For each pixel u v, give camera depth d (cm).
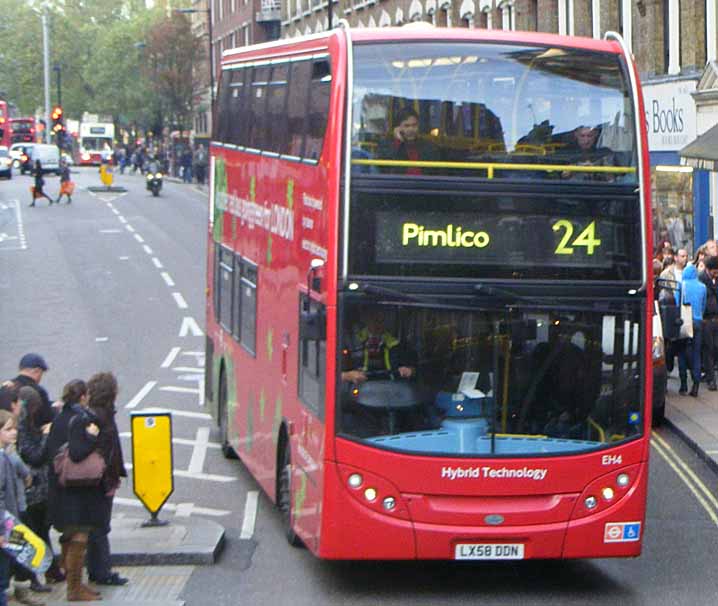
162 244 7400
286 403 2009
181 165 13988
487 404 1703
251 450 2355
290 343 1981
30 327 4750
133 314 5041
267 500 2361
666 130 4944
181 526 2078
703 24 4684
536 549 1709
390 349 1695
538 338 1708
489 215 1695
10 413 1579
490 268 1698
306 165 1878
